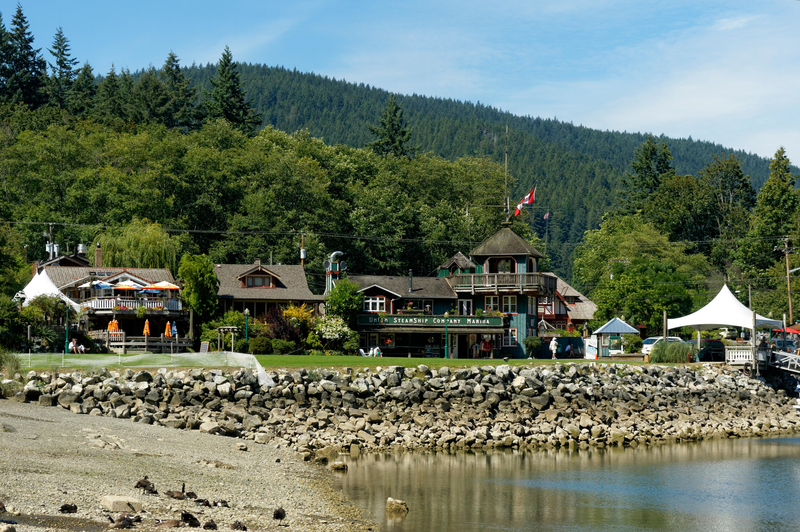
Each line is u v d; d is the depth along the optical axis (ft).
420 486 105.70
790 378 212.64
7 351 159.02
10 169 319.06
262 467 105.29
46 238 296.71
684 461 134.00
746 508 99.19
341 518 82.07
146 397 143.02
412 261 364.58
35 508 62.90
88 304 215.51
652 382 193.98
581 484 111.65
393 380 164.66
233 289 251.60
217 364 163.43
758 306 354.13
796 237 387.14
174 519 65.21
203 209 326.03
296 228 322.14
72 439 98.63
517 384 171.53
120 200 300.81
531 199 275.18
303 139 428.56
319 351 226.99
